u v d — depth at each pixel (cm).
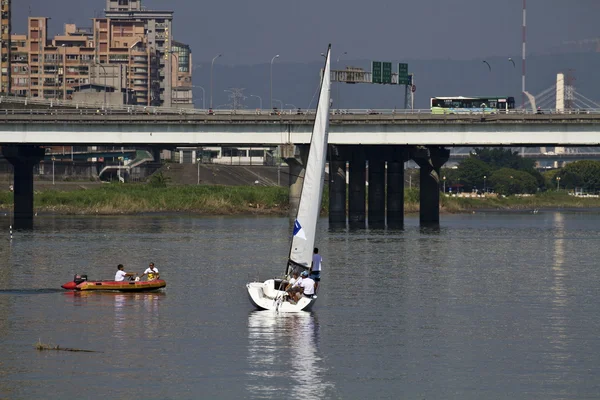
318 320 19500
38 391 13938
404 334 18088
